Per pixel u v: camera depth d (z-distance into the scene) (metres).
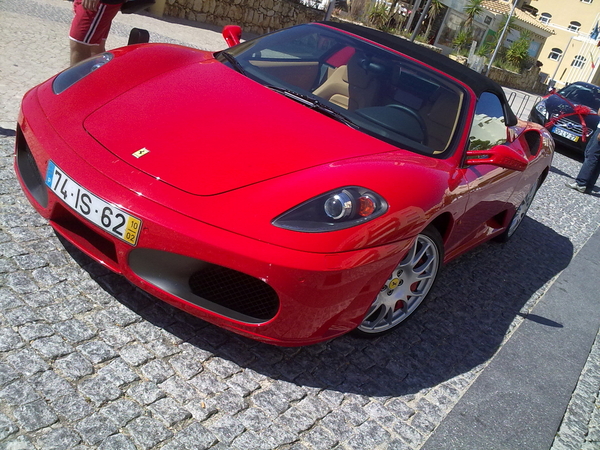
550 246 5.36
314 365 2.61
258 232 2.18
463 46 30.81
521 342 3.42
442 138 3.13
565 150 11.61
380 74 3.33
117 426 1.97
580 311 4.14
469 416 2.62
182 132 2.52
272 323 2.27
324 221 2.27
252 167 2.40
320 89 3.17
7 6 7.95
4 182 3.30
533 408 2.84
